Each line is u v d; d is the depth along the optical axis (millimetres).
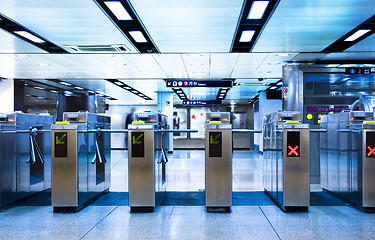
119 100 17719
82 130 4672
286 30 5359
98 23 4930
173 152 16547
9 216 4312
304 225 3852
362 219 4102
